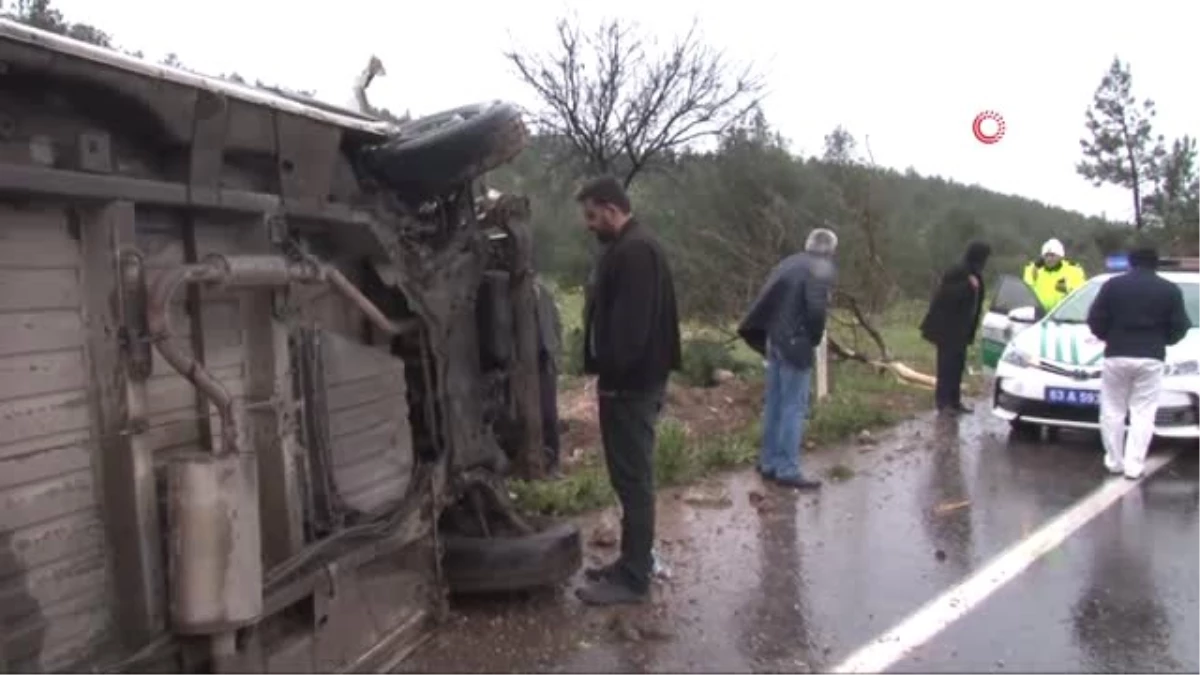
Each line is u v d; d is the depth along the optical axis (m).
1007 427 10.98
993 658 4.85
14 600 3.57
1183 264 11.75
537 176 33.94
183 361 3.90
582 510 7.29
